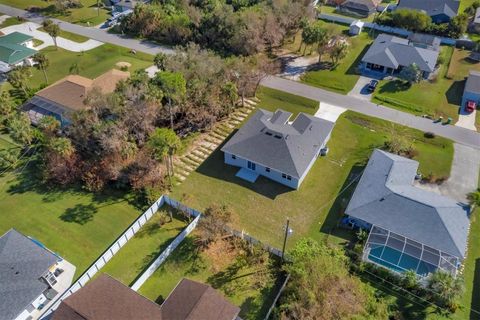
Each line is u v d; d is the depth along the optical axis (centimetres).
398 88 6856
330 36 7600
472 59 7806
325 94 6694
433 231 3966
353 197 4441
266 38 8031
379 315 3269
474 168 5156
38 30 8819
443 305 3553
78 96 5762
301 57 7912
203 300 3247
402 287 3681
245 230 4284
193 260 3953
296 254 3597
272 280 3778
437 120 6056
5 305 3278
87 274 3684
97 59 7681
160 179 4772
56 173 4725
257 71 6488
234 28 7800
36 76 7044
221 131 5775
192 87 5731
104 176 4719
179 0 9225
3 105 5719
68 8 9894
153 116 5250
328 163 5203
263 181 4916
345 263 3847
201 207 4547
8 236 3875
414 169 4825
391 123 5975
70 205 4531
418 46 7869
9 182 4834
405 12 8731
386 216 4153
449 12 9156
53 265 3669
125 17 8650
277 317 3356
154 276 3797
